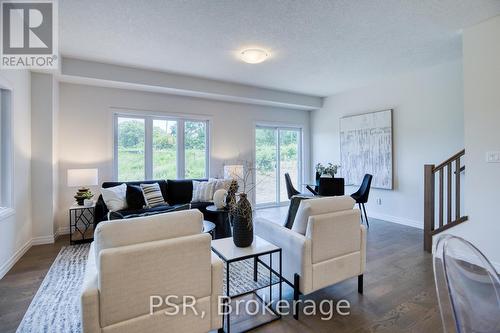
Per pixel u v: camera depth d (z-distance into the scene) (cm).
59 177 411
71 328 186
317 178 543
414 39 322
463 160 392
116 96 450
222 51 355
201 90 479
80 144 425
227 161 566
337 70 441
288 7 250
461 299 97
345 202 228
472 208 289
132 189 397
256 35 309
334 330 187
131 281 137
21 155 321
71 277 263
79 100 423
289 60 392
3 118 291
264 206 629
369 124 528
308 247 200
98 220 364
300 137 684
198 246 156
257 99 545
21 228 319
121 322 137
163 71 438
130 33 302
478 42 282
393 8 253
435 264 104
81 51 353
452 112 407
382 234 414
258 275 260
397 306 216
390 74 468
